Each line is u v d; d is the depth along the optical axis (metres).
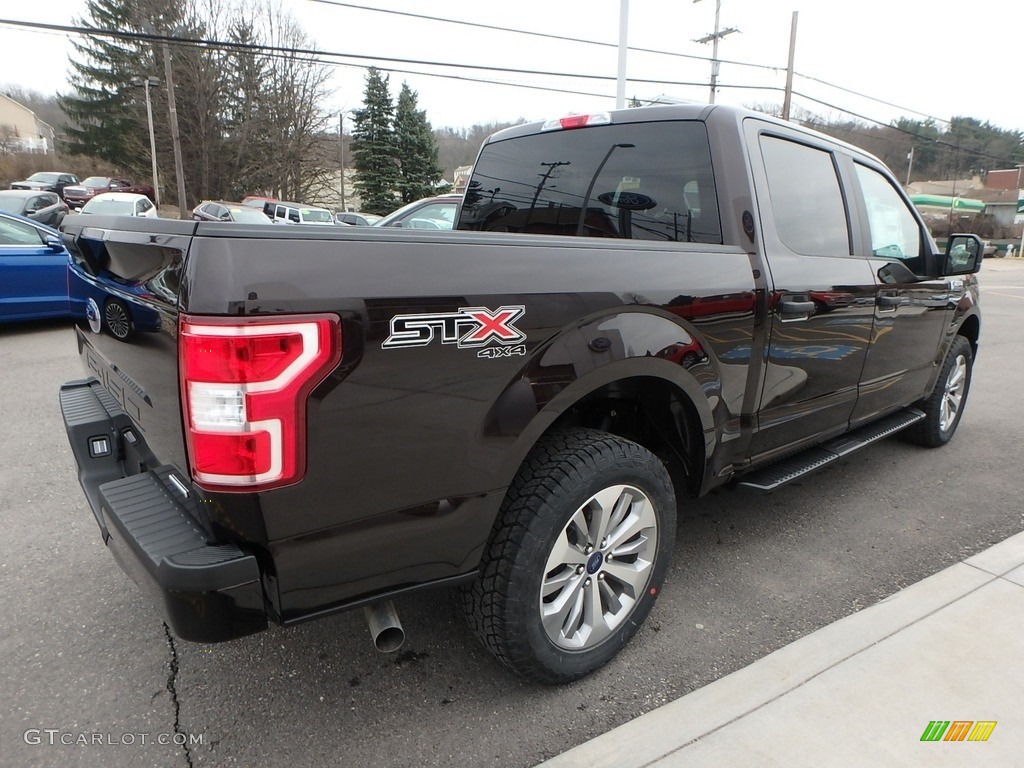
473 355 1.77
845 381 3.28
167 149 41.81
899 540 3.38
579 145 3.19
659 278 2.24
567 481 2.05
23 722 2.09
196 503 1.64
